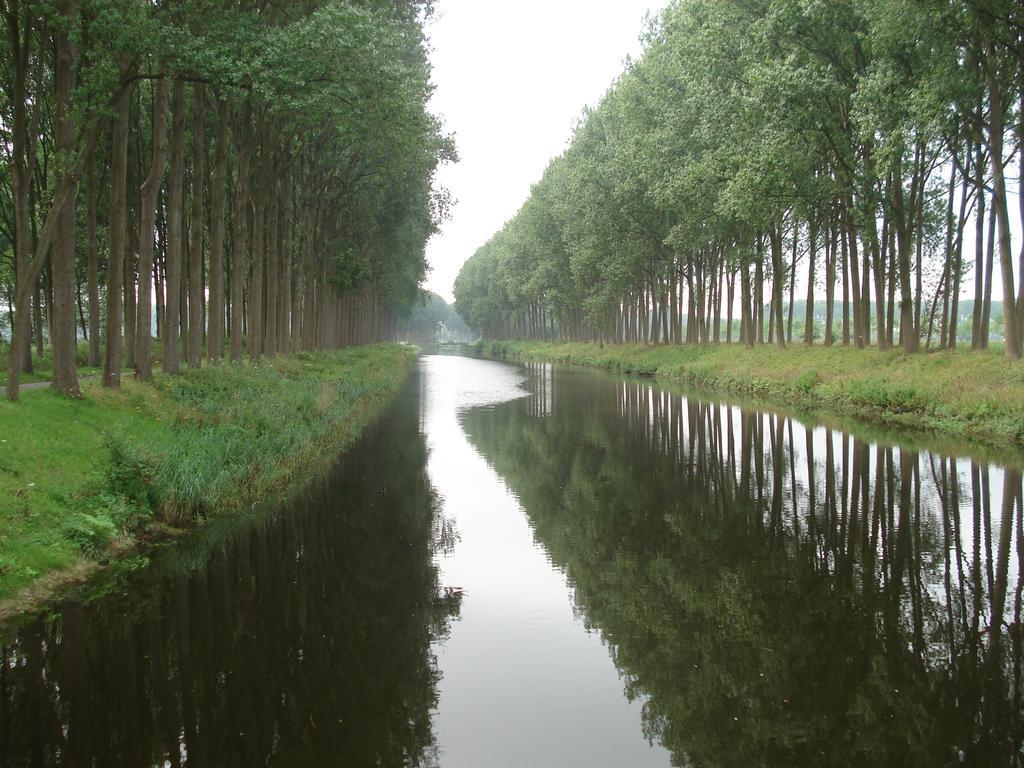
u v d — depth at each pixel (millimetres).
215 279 23047
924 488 14461
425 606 9375
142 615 8859
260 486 14961
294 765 5820
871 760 5840
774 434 21891
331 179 36094
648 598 9523
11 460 10797
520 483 16672
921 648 7816
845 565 10375
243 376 21672
